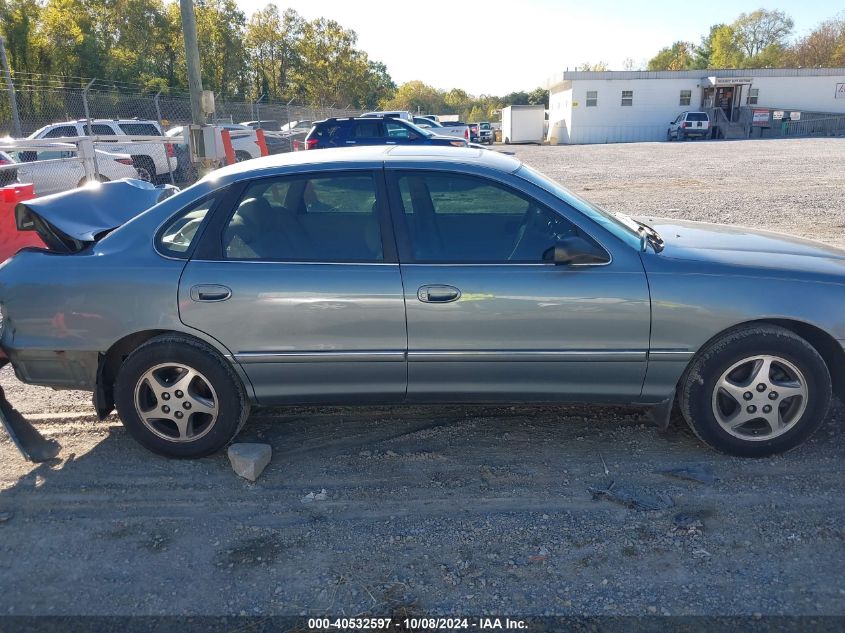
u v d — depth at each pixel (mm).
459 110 112062
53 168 13750
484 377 3682
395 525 3279
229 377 3723
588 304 3512
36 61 44562
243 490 3623
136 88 36344
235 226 3730
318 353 3646
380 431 4219
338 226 3727
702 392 3615
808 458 3738
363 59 73375
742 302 3482
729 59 82500
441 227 3732
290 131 26344
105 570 3018
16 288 3744
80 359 3771
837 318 3500
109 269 3678
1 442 4191
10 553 3156
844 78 45219
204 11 60625
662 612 2658
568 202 3695
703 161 23969
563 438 4055
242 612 2736
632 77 46188
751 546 3031
